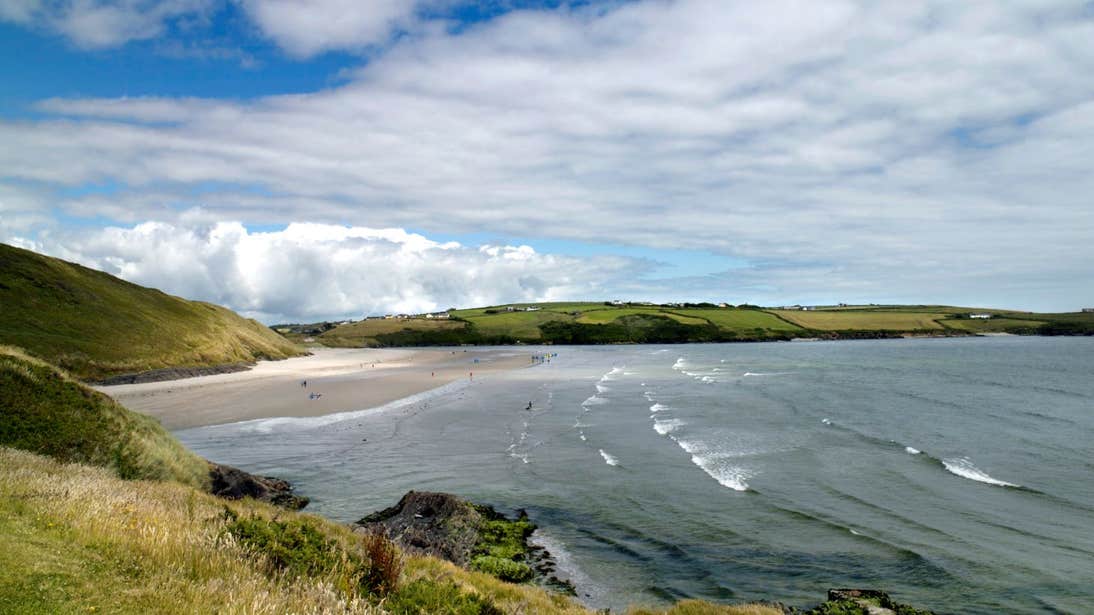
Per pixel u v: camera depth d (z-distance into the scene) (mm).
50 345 75000
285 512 17469
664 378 91375
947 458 37375
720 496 30016
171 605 6633
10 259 87688
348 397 67875
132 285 111688
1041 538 23891
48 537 8219
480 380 89125
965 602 18766
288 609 7316
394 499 29781
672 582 20625
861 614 17719
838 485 31703
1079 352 140125
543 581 20594
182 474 26078
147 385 76750
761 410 57969
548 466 36250
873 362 117250
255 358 123625
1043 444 41062
